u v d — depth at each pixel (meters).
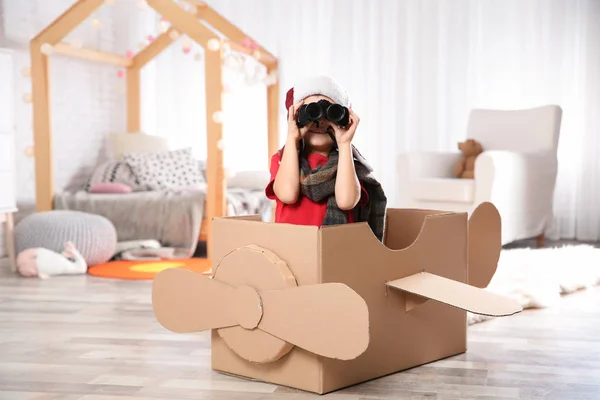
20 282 3.48
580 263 3.46
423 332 2.03
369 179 1.98
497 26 5.24
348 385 1.83
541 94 5.18
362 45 5.53
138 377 1.95
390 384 1.86
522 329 2.46
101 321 2.64
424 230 2.02
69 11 4.17
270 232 1.83
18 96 4.47
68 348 2.25
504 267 3.37
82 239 3.79
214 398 1.77
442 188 4.42
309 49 5.59
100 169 4.81
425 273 2.01
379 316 1.89
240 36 4.55
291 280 1.77
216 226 1.96
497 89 5.27
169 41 5.09
